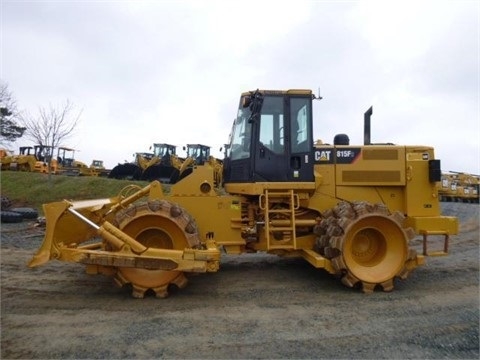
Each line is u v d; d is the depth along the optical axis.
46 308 4.90
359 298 5.49
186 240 5.48
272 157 6.45
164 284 5.37
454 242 10.69
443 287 6.07
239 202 6.29
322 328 4.38
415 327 4.43
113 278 5.88
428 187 6.79
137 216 5.39
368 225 5.95
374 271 5.88
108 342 3.93
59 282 6.02
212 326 4.39
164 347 3.84
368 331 4.31
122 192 6.71
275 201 6.46
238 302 5.25
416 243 10.42
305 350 3.82
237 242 6.23
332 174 6.75
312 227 6.74
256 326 4.42
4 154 31.05
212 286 5.99
